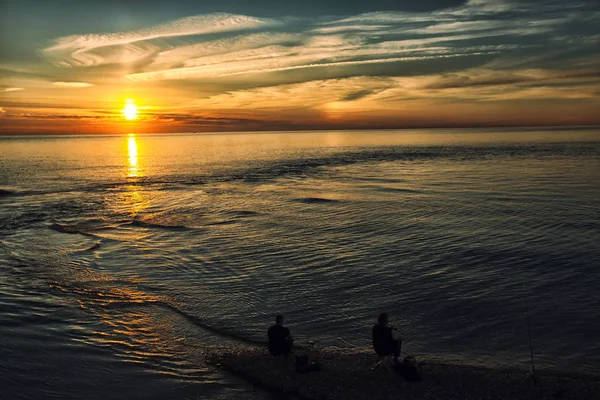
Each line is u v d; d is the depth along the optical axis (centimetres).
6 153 16400
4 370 1149
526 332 1375
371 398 988
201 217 3538
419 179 6150
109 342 1337
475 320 1477
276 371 1120
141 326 1459
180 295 1758
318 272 2042
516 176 6225
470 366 1164
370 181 6025
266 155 13350
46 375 1136
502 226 2962
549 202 3944
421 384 1045
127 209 4006
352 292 1770
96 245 2603
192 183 6259
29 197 4866
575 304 1590
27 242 2705
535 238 2605
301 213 3647
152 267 2158
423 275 1969
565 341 1305
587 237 2602
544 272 1972
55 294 1764
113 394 1054
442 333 1385
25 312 1566
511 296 1686
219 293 1780
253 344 1324
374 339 1105
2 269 2120
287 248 2492
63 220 3459
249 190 5316
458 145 17112
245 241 2683
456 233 2777
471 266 2088
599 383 1048
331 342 1334
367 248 2459
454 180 5919
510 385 1040
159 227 3147
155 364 1199
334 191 5019
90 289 1830
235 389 1067
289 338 1184
